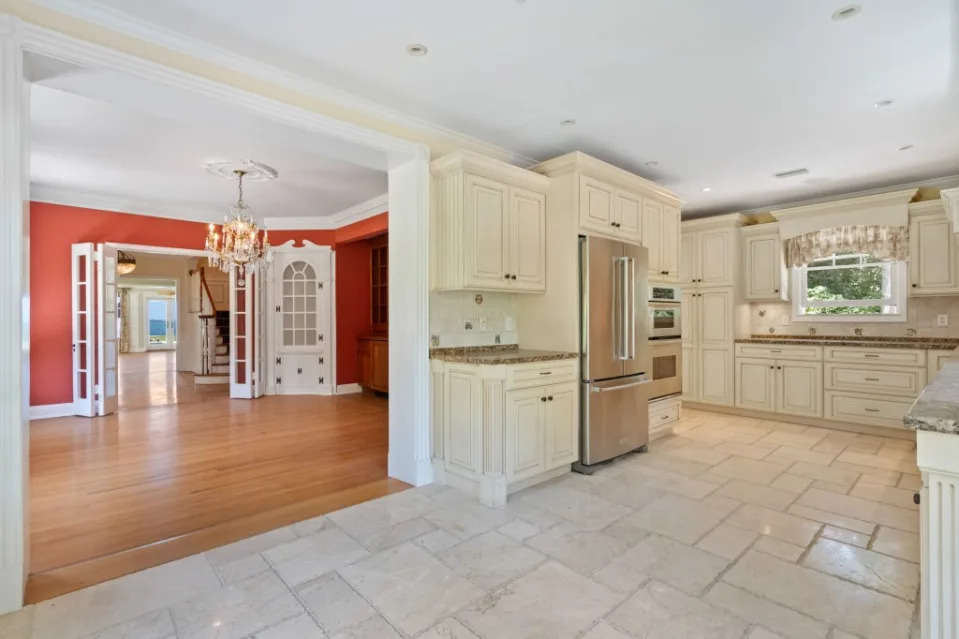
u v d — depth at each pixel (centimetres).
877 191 481
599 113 308
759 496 296
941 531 121
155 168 439
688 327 565
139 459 377
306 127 266
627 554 225
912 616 178
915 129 333
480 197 316
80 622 176
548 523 258
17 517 186
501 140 354
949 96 284
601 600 189
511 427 292
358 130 287
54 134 356
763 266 535
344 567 214
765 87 274
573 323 345
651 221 419
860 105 296
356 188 512
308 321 693
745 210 577
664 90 277
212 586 200
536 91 279
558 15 207
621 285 363
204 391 715
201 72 231
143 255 961
